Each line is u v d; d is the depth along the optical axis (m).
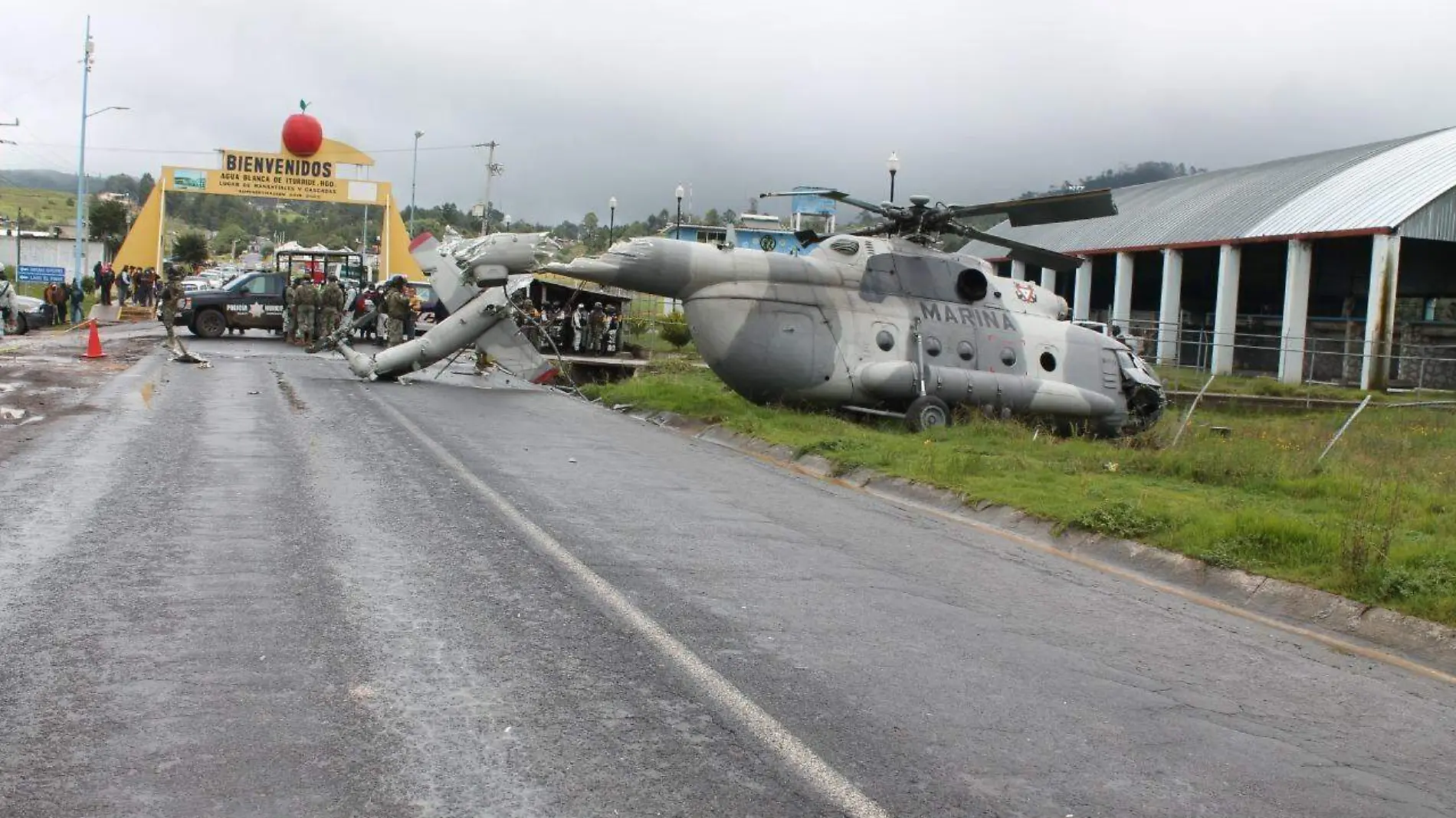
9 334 32.62
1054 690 6.20
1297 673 7.00
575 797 4.41
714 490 12.47
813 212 57.25
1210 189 52.16
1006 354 20.66
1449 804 5.05
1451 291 46.06
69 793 4.23
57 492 10.09
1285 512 11.71
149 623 6.38
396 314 30.38
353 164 60.53
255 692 5.38
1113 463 15.28
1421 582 8.43
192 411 16.39
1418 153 42.97
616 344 36.03
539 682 5.73
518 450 14.42
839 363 19.38
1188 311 56.09
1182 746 5.49
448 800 4.33
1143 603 8.59
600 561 8.48
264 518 9.45
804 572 8.63
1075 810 4.61
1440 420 27.95
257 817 4.11
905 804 4.53
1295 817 4.75
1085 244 53.09
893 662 6.46
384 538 8.86
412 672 5.78
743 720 5.34
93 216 109.44
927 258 20.66
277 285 35.34
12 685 5.32
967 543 10.48
